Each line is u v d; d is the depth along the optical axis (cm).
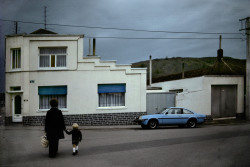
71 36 2105
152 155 877
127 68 2164
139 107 2172
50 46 2094
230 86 2492
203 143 1102
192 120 1912
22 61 2062
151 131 1633
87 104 2112
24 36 2072
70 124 2091
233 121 2281
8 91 2080
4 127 1906
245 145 1046
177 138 1262
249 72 2386
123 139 1266
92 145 1106
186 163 759
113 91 2156
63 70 2098
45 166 738
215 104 2433
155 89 2955
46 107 2100
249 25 2384
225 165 733
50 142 859
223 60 2938
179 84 2672
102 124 2122
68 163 773
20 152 954
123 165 745
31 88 2067
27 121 2044
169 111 1898
